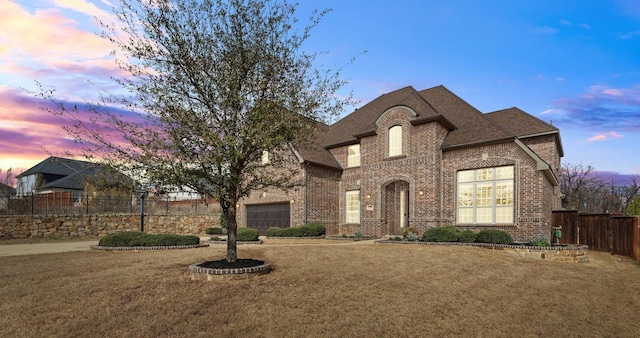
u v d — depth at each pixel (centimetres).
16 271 977
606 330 662
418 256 1255
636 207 2327
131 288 795
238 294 756
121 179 830
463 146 1859
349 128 2605
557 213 1945
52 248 1619
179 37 834
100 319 613
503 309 739
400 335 586
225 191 834
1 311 648
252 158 919
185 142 822
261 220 2528
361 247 1514
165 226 2536
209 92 852
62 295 743
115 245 1457
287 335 569
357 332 588
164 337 551
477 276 991
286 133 873
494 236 1492
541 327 653
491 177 1795
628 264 1534
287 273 949
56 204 2211
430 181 1914
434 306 727
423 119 1941
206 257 1221
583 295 881
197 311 656
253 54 869
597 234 1870
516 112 2414
